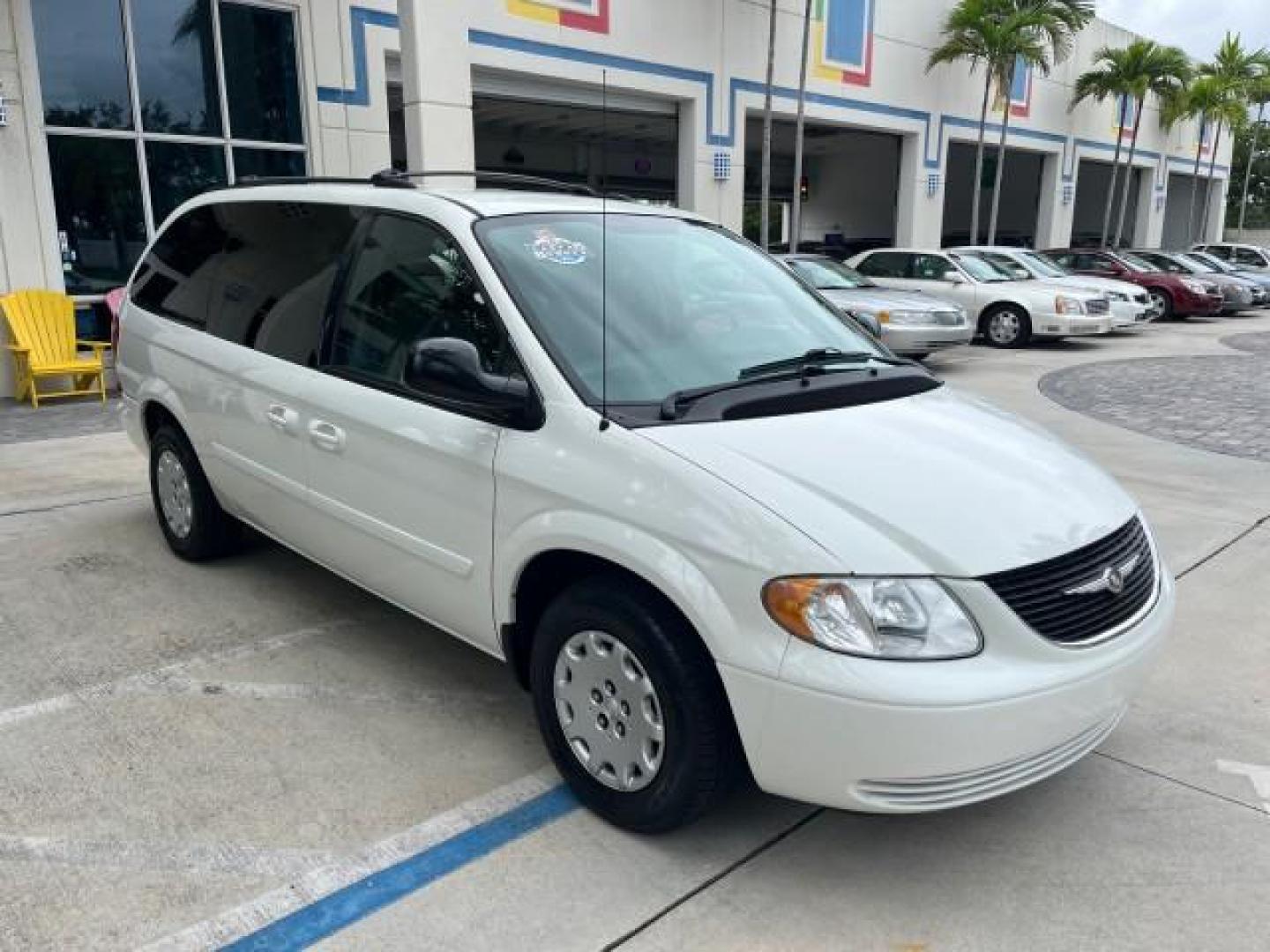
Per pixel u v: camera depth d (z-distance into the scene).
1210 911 2.70
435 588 3.46
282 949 2.52
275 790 3.20
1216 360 14.06
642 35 16.25
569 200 3.95
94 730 3.54
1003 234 36.12
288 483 4.07
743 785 3.28
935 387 3.69
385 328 3.66
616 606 2.82
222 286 4.63
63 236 10.57
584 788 3.06
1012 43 21.53
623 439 2.85
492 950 2.53
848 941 2.58
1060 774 3.37
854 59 20.52
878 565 2.49
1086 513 2.88
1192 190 37.34
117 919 2.61
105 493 6.51
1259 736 3.62
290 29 11.98
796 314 3.93
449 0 12.02
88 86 10.56
